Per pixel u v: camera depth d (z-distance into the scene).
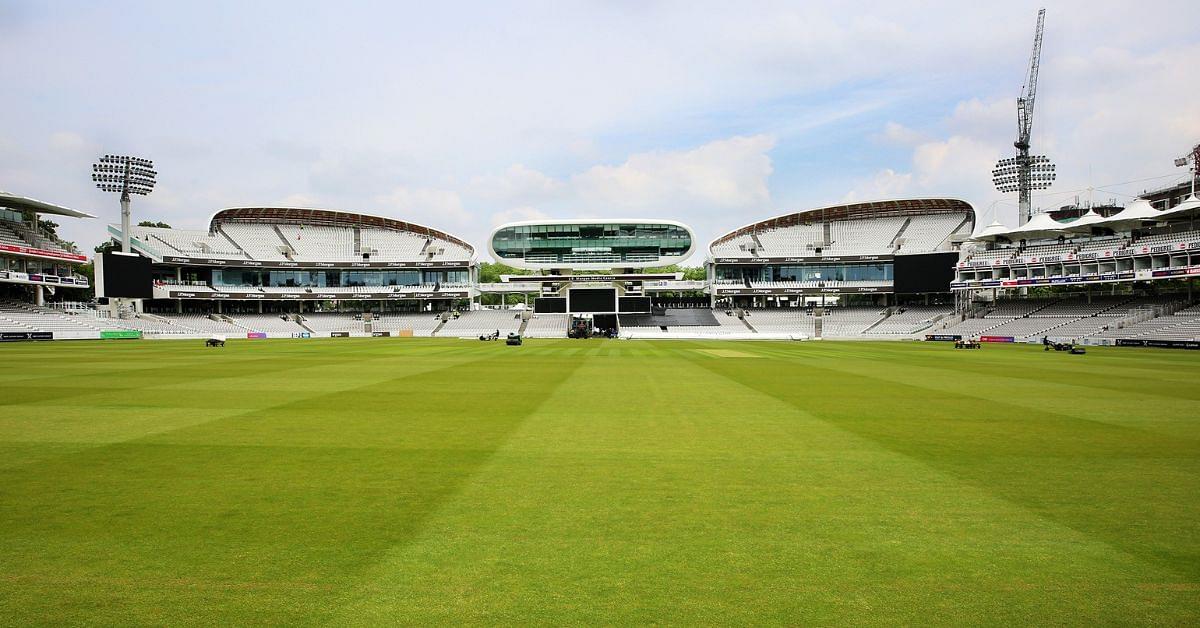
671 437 11.98
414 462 9.93
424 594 5.29
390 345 52.12
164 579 5.59
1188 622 4.79
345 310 95.88
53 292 79.75
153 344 52.53
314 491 8.29
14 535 6.64
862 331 78.62
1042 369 27.66
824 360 33.84
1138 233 63.66
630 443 11.42
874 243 92.25
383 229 100.81
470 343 56.59
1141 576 5.63
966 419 14.09
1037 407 15.93
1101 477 9.02
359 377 23.59
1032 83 82.19
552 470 9.45
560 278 87.25
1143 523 7.04
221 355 37.03
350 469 9.48
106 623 4.82
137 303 79.12
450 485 8.61
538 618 4.87
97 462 9.88
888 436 12.08
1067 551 6.21
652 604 5.11
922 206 92.44
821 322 82.44
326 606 5.07
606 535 6.67
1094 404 16.47
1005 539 6.54
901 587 5.42
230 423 13.46
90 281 102.19
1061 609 5.01
